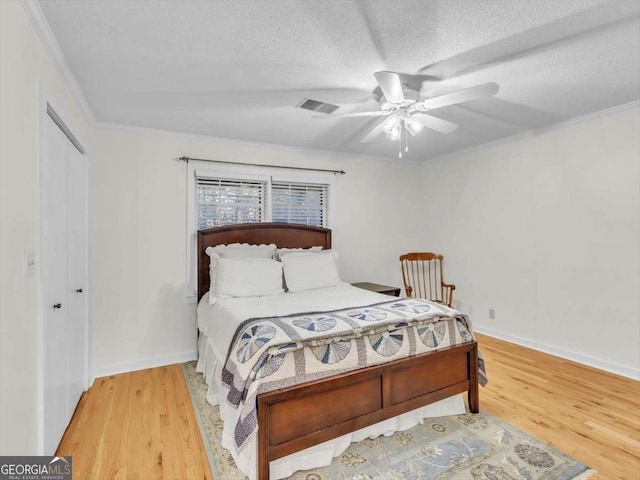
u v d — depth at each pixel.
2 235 1.25
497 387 2.76
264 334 1.88
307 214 4.21
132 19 1.66
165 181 3.36
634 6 1.62
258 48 1.94
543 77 2.33
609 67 2.21
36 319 1.59
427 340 2.23
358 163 4.52
